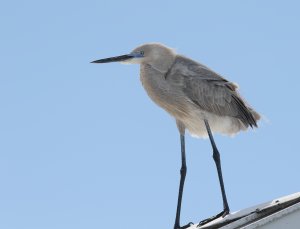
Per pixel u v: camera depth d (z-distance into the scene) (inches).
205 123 561.3
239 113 568.1
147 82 569.3
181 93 560.7
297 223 345.7
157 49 568.1
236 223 372.5
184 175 553.0
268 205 382.9
